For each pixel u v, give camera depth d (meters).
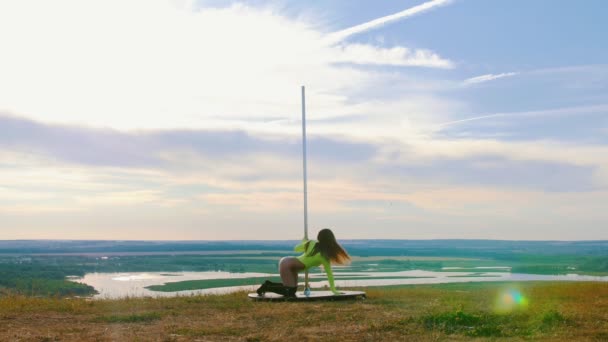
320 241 19.70
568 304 17.86
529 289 24.81
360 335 12.55
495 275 102.56
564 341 11.84
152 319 15.11
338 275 104.81
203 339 12.29
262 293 19.27
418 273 115.69
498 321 13.95
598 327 13.30
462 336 12.45
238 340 12.19
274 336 12.47
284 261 19.38
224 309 16.86
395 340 12.02
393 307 17.00
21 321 14.78
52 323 14.48
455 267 151.25
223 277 111.12
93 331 13.27
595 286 26.03
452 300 18.72
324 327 13.57
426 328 13.35
